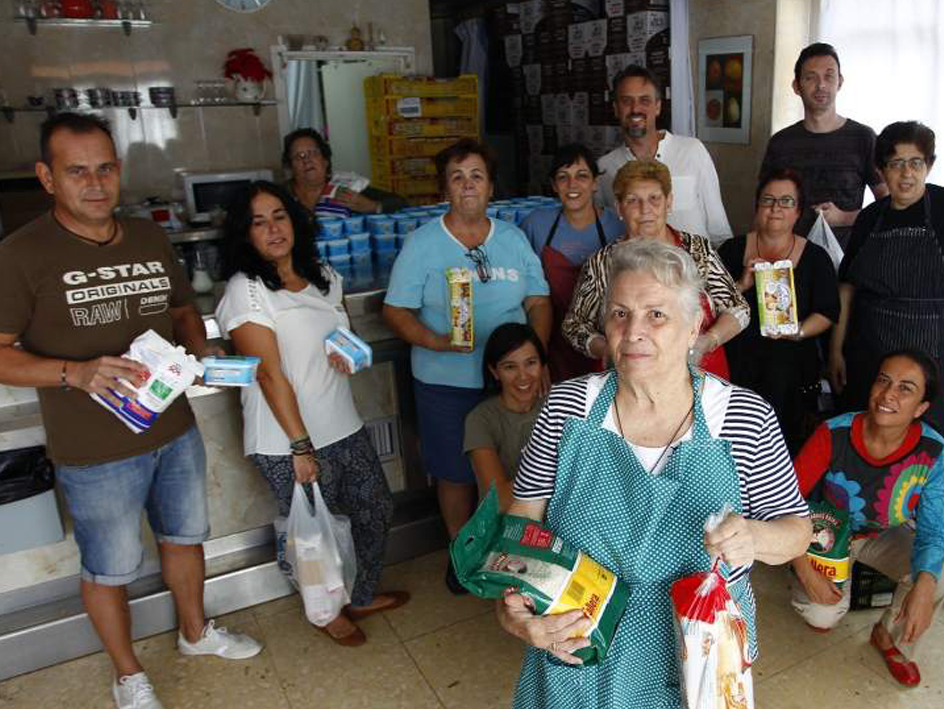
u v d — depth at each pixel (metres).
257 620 2.59
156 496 2.17
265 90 5.21
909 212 2.54
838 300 2.65
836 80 3.39
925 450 2.22
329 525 2.22
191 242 4.49
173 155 5.09
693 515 1.25
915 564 2.14
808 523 1.29
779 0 4.03
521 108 5.92
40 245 1.78
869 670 2.25
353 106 5.53
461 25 6.25
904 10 3.76
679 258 1.23
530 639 1.19
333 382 2.32
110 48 4.81
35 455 2.32
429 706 2.19
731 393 1.28
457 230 2.46
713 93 4.52
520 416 2.31
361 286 2.78
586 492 1.31
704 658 1.17
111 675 2.36
